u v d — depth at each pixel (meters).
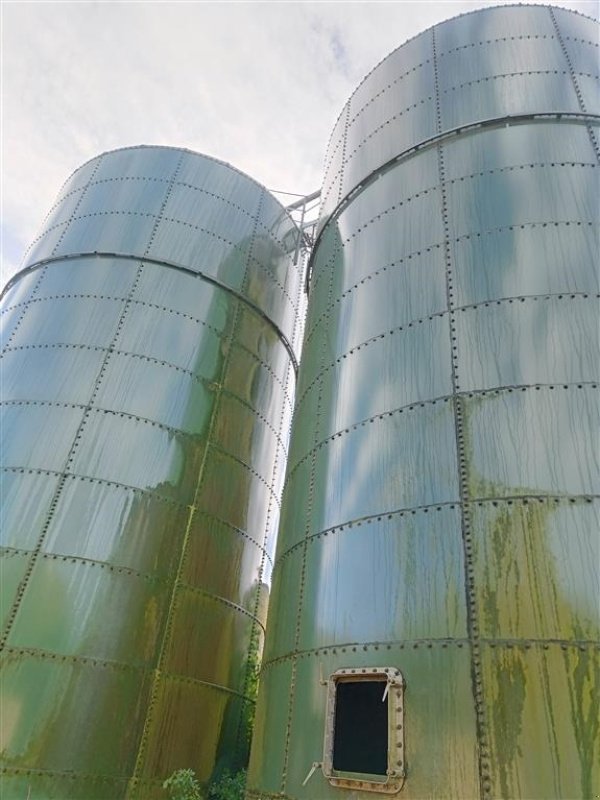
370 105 12.12
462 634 5.72
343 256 10.49
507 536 5.97
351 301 9.53
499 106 9.45
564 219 7.78
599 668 5.11
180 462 12.20
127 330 12.75
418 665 5.84
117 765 9.45
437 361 7.51
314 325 10.77
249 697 12.49
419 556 6.39
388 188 10.17
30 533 10.08
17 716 8.86
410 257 8.83
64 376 11.83
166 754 10.17
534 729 5.07
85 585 10.09
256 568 13.61
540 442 6.30
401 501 6.87
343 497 7.64
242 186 16.69
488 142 9.14
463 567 6.04
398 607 6.27
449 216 8.73
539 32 10.28
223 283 14.67
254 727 7.91
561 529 5.78
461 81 10.27
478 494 6.34
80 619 9.84
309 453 8.91
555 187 8.14
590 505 5.80
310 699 6.65
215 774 11.00
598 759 4.80
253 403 14.59
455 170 9.20
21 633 9.34
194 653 11.25
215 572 12.22
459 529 6.27
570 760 4.87
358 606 6.62
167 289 13.71
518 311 7.23
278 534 9.34
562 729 4.99
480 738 5.21
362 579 6.76
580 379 6.52
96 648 9.82
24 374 11.94
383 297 8.83
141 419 11.95
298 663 7.14
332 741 6.15
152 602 10.80
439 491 6.61
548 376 6.65
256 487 14.12
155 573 11.02
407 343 8.01
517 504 6.08
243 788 10.57
